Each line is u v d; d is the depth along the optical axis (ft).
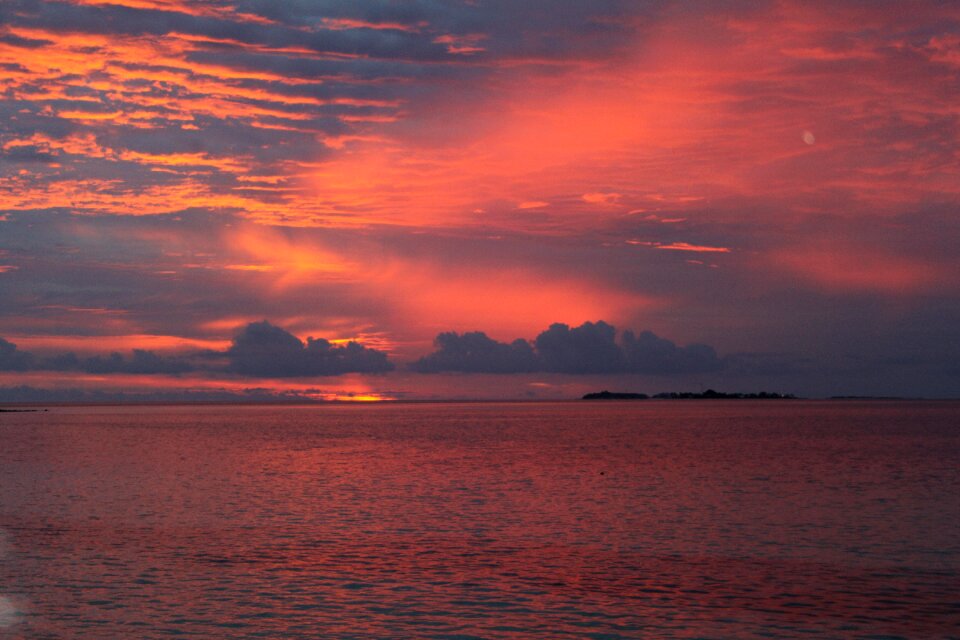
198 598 91.45
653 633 81.35
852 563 109.29
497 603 90.79
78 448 328.49
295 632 80.59
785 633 81.66
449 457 280.72
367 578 100.73
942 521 139.95
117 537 125.39
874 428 500.33
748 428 512.63
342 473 223.30
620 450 312.50
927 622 84.99
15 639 77.71
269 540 123.54
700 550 117.50
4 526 134.82
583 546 120.26
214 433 474.08
